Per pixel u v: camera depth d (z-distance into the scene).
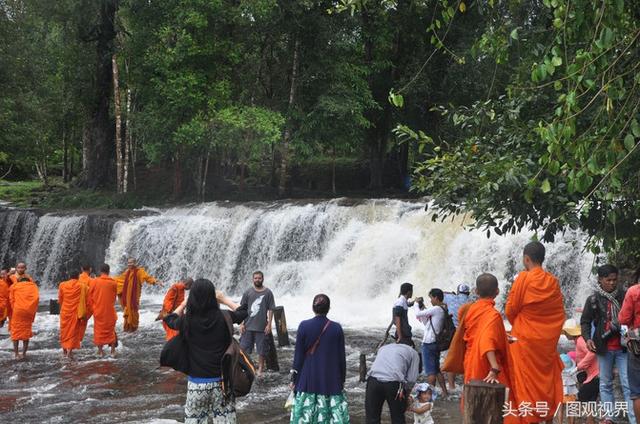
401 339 8.75
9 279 16.28
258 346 12.11
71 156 48.16
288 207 25.25
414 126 32.97
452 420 8.98
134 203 31.95
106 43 34.03
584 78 6.10
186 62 30.73
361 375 11.30
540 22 9.95
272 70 33.03
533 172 8.77
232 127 29.08
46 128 37.97
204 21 29.17
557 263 17.58
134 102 37.78
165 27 30.41
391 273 20.91
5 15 31.84
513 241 18.48
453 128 29.72
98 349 14.30
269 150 33.62
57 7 31.48
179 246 25.98
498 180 8.28
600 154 6.68
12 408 10.23
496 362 5.92
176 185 33.31
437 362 10.09
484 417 5.67
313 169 37.78
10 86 32.59
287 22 30.06
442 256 19.98
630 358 6.87
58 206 33.34
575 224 8.20
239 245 24.55
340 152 40.22
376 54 33.09
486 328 6.02
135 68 33.31
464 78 28.83
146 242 26.28
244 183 35.88
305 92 31.95
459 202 9.62
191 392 6.02
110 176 37.22
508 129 9.51
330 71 30.58
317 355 7.05
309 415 7.00
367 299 20.77
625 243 10.62
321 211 23.88
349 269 21.59
